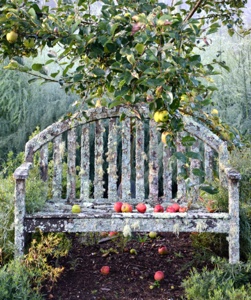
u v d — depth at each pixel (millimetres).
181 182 3277
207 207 2875
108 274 2793
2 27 2320
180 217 2686
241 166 3002
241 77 5059
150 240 3473
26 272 2449
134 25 1845
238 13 3285
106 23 2215
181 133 3211
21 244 2664
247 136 4309
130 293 2545
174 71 1850
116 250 3213
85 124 3287
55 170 3268
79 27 2357
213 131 3119
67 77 2643
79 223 2684
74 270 2830
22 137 5473
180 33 2018
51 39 2357
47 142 3229
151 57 1804
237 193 2682
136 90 1971
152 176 3287
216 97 5043
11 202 2799
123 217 2686
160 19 1801
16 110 5434
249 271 2537
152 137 3283
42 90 5656
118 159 5277
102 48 2336
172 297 2486
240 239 2863
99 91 2812
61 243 3029
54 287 2586
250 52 5047
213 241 2996
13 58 2562
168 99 1804
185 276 2756
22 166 2873
